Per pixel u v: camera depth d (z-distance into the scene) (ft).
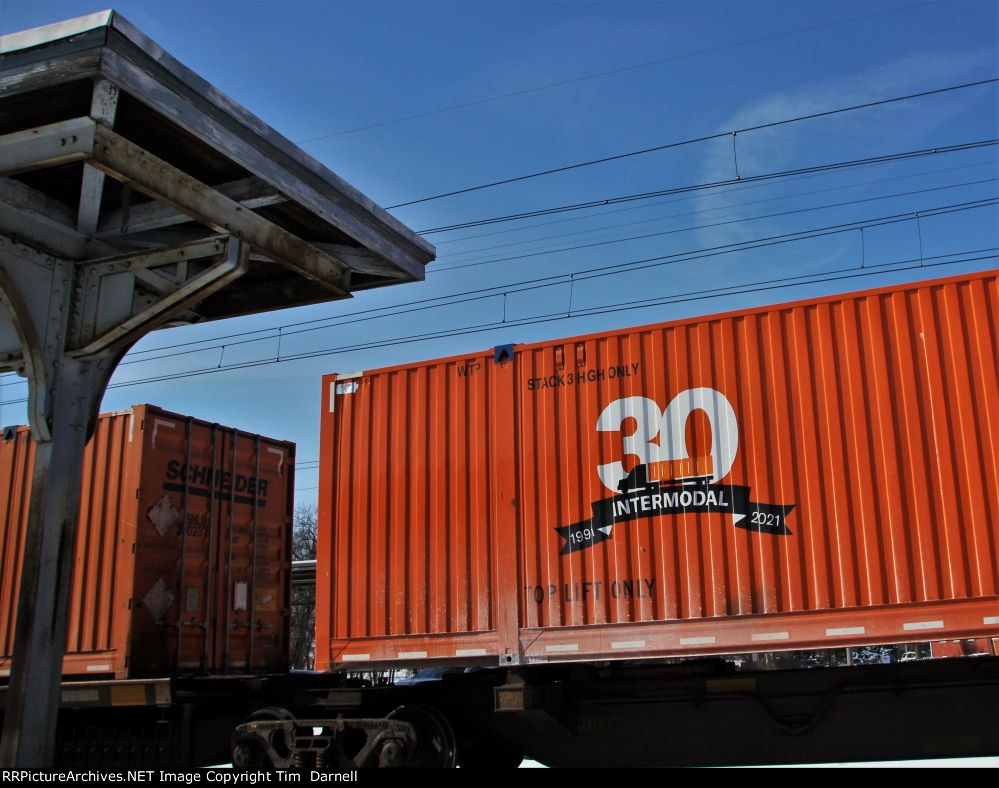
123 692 26.50
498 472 24.72
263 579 33.09
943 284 21.03
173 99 16.69
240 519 32.42
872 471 20.88
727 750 22.58
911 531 20.31
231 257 19.34
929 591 19.90
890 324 21.36
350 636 25.75
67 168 19.65
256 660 32.14
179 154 19.17
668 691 23.12
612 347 24.07
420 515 25.54
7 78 16.05
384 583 25.59
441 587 24.82
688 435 22.75
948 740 20.77
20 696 18.81
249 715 26.76
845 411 21.38
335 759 24.94
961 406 20.38
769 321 22.49
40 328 20.29
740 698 22.54
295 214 21.83
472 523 24.81
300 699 26.35
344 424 27.25
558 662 23.45
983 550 19.62
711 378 22.80
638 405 23.44
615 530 23.08
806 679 21.95
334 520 26.76
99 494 29.71
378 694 25.35
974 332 20.58
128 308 20.58
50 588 19.53
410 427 26.27
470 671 26.68
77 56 15.62
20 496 32.04
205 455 31.45
